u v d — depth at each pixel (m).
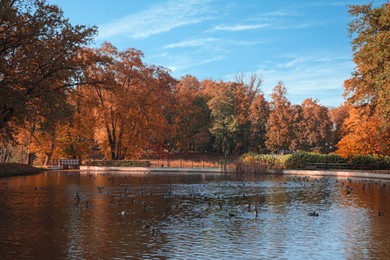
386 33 28.41
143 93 57.09
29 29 27.05
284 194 23.80
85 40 30.08
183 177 38.62
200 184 30.11
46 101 26.80
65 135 55.00
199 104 85.12
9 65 26.52
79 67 30.06
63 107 28.14
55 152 56.66
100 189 24.53
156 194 23.28
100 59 32.25
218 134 77.31
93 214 16.16
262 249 10.93
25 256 10.04
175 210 17.38
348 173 40.34
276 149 72.06
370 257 10.23
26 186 27.78
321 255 10.41
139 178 36.88
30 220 14.73
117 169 51.44
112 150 58.44
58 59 28.67
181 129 79.56
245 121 77.44
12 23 25.69
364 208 18.36
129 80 56.12
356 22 32.44
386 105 27.58
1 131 29.44
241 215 16.27
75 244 11.25
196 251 10.66
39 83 26.66
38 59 26.72
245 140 79.88
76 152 57.59
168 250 10.72
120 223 14.30
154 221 14.77
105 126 58.50
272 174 44.16
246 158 51.56
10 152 73.38
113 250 10.65
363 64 32.44
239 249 10.91
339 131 81.50
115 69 52.72
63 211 16.83
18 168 41.78
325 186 29.06
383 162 47.25
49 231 12.88
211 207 18.31
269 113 74.38
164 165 54.94
